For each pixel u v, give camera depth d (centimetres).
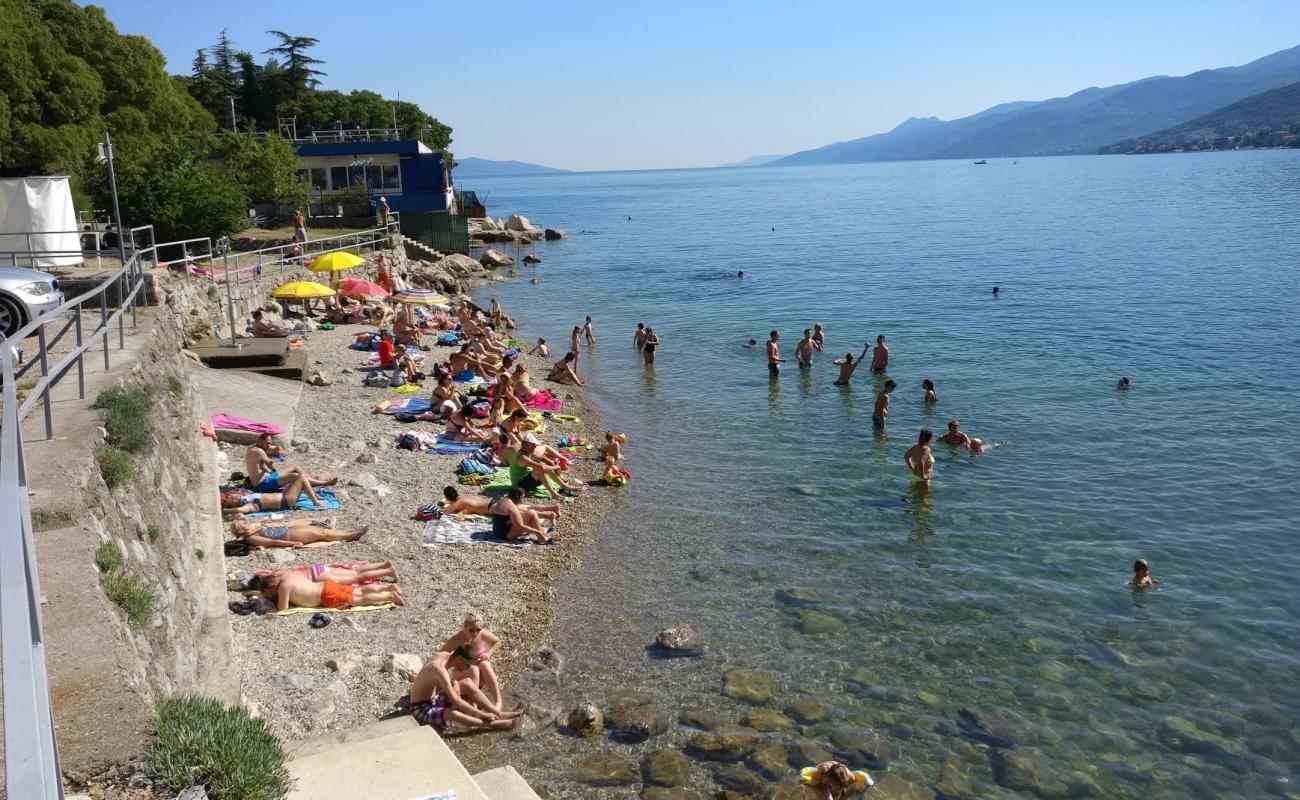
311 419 2289
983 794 1031
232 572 1433
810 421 2511
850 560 1633
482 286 5362
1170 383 2747
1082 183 17525
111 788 541
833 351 3378
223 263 3553
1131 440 2241
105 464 998
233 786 572
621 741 1128
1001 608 1447
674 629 1366
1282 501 1836
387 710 1151
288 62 9412
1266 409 2456
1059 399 2616
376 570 1466
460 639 1175
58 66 4041
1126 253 6044
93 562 780
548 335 3856
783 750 1107
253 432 2008
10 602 319
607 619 1430
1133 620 1399
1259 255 5669
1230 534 1692
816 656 1320
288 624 1316
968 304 4281
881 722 1162
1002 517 1805
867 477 2056
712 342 3625
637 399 2797
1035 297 4406
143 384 1383
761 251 7138
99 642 655
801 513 1858
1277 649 1311
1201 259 5575
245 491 1720
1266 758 1084
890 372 3011
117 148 4306
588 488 2017
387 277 3844
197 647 1091
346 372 2741
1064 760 1086
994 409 2544
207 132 6291
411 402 2458
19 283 1636
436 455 2109
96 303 1995
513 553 1653
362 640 1299
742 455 2238
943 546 1681
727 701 1209
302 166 5850
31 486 863
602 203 17562
